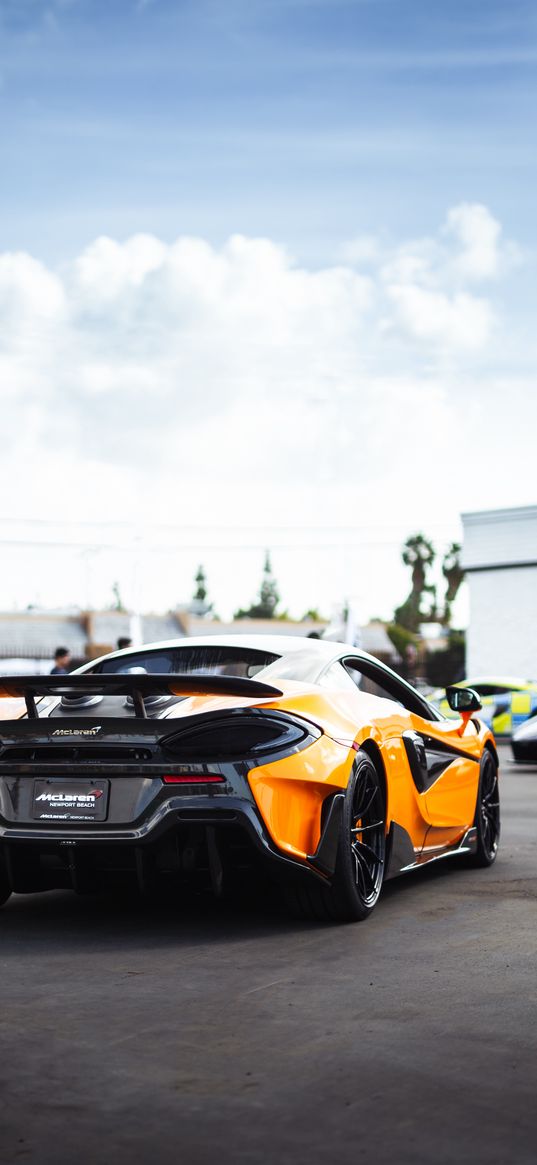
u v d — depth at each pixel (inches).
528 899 180.2
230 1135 83.7
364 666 188.9
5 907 173.0
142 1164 79.0
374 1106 89.0
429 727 193.2
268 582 3528.5
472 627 1033.5
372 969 132.9
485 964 135.4
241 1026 109.8
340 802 154.6
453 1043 104.3
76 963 136.2
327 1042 104.7
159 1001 119.0
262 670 168.4
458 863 216.2
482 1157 80.0
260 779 145.4
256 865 148.5
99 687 146.6
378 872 167.3
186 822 144.5
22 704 170.4
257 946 145.3
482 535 1022.4
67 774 149.2
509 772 475.5
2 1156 80.0
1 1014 114.2
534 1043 104.3
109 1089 92.7
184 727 145.7
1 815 152.0
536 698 676.7
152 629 2005.4
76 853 149.5
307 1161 79.4
